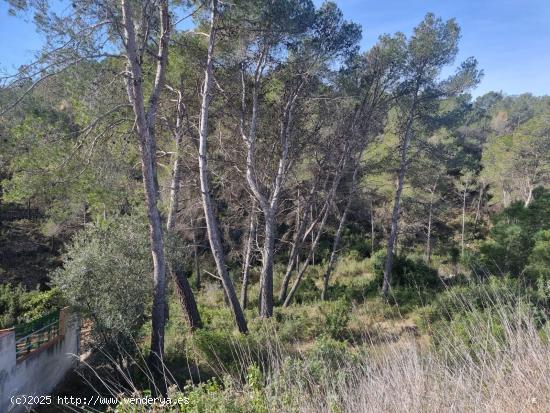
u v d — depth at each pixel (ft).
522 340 13.00
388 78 66.23
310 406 12.76
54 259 85.46
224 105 59.47
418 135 74.02
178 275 49.47
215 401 15.11
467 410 10.90
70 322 37.35
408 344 14.06
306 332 40.81
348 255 100.68
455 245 114.52
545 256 50.03
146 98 48.73
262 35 49.08
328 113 64.54
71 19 33.81
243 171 64.80
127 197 46.70
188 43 50.39
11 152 36.50
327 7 54.65
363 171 73.05
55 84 36.35
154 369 31.81
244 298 70.18
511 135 130.52
